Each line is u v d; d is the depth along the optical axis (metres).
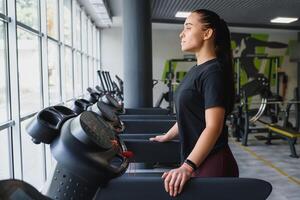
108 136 1.18
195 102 1.43
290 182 4.32
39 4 4.35
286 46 12.30
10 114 3.24
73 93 6.69
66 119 1.18
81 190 1.07
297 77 12.24
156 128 3.35
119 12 9.16
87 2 7.49
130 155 1.27
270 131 6.61
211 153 1.45
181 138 1.51
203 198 1.15
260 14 8.84
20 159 3.28
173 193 1.14
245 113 6.73
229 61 1.48
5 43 3.20
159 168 3.77
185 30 1.51
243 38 12.00
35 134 1.12
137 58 5.04
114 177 1.12
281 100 8.29
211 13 1.49
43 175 4.08
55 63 5.34
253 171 4.82
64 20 5.95
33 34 4.12
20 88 3.43
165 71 11.82
